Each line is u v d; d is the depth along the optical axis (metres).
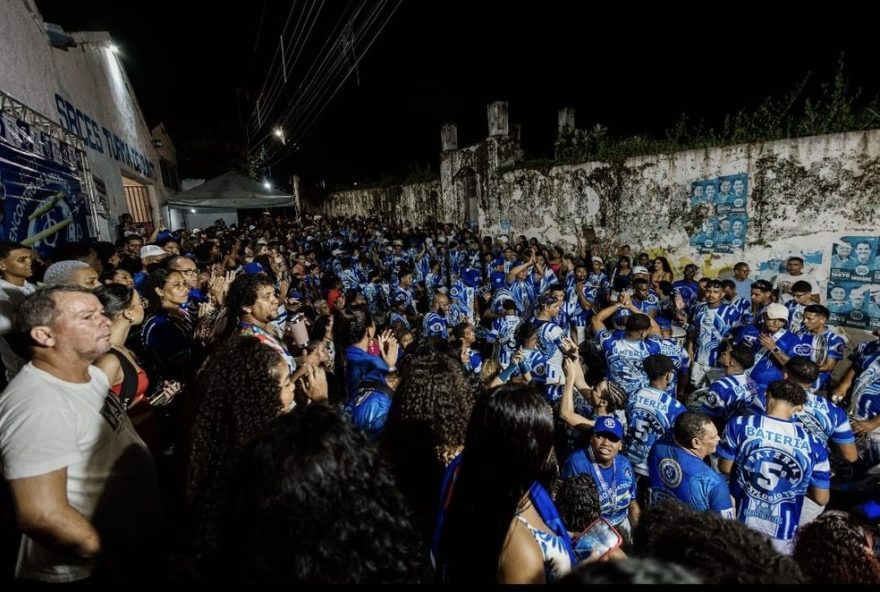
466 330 5.09
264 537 0.96
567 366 3.52
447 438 1.92
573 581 0.77
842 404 5.10
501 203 13.53
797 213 7.57
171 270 3.53
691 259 9.10
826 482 3.02
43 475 1.61
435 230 14.94
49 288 1.84
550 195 11.95
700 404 4.45
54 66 7.01
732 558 1.03
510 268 9.78
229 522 1.02
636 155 9.85
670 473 2.96
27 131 5.36
